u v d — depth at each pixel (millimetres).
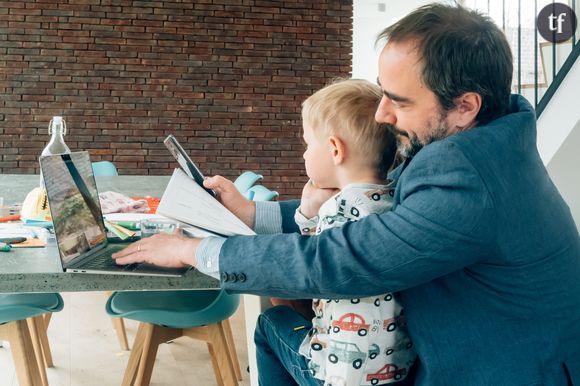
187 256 1063
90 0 6316
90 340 2916
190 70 6547
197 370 2592
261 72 6672
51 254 1315
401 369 1083
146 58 6461
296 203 1527
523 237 907
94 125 6422
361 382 1063
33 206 1689
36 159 6328
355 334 1024
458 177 879
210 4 6531
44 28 6262
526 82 4262
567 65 3373
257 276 989
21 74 6258
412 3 10086
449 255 893
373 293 949
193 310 1681
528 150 942
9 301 1698
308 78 6758
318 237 978
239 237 1036
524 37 4293
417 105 943
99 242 1376
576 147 3303
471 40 901
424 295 977
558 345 932
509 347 928
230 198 1476
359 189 1076
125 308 1703
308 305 1465
